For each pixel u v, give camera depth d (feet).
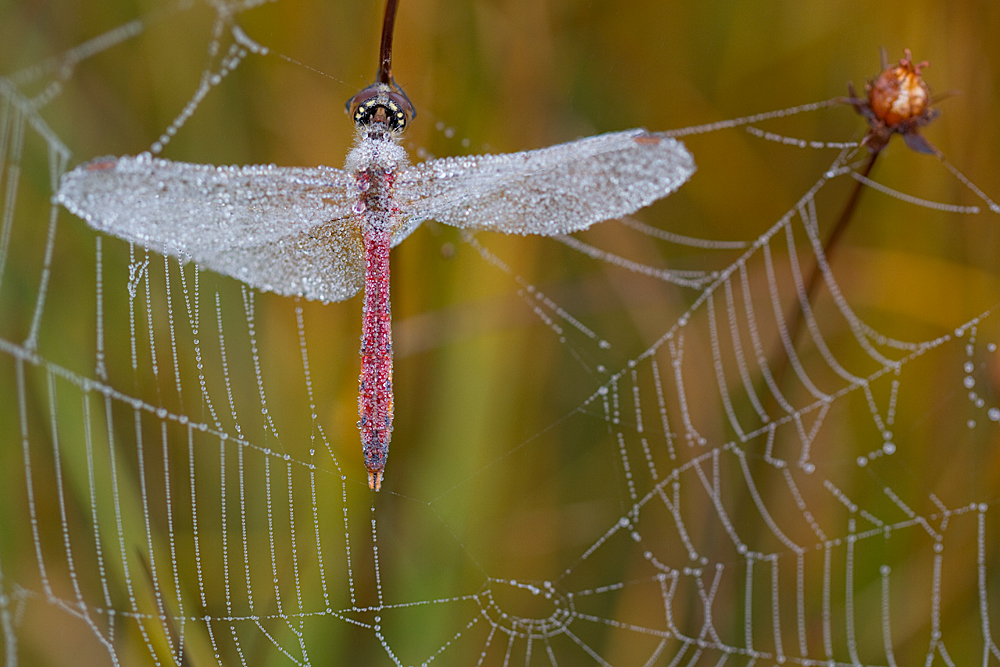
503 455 1.62
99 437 1.57
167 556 1.58
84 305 1.58
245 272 1.53
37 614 1.56
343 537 1.59
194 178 1.50
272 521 1.60
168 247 1.51
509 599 1.64
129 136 1.58
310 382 1.61
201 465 1.59
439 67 1.62
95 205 1.48
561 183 1.53
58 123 1.57
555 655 1.64
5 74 1.56
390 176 1.53
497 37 1.62
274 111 1.61
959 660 1.65
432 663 1.59
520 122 1.63
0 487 1.56
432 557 1.60
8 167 1.55
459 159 1.53
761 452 1.65
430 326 1.60
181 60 1.59
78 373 1.58
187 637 1.56
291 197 1.52
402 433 1.60
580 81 1.65
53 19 1.57
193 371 1.60
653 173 1.52
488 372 1.61
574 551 1.65
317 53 1.61
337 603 1.59
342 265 1.54
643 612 1.65
